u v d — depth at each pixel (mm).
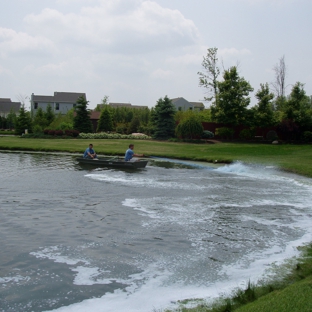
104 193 14094
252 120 42000
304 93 42844
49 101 80000
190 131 40844
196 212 11383
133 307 5605
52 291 6168
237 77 42312
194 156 27141
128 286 6352
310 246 8344
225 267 7133
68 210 11414
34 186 15258
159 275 6789
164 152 30281
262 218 10773
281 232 9445
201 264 7297
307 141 40812
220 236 9070
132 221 10297
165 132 45594
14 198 12930
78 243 8469
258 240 8781
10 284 6406
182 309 5434
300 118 41000
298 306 4668
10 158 26000
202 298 5812
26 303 5777
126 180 17312
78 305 5707
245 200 13180
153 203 12516
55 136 46562
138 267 7156
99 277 6715
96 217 10664
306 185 16438
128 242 8562
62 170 20297
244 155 27891
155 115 46844
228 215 11062
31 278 6648
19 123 53781
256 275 6680
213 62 53031
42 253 7828
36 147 32812
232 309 5238
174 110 45875
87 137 47469
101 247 8227
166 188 15352
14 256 7633
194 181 17312
